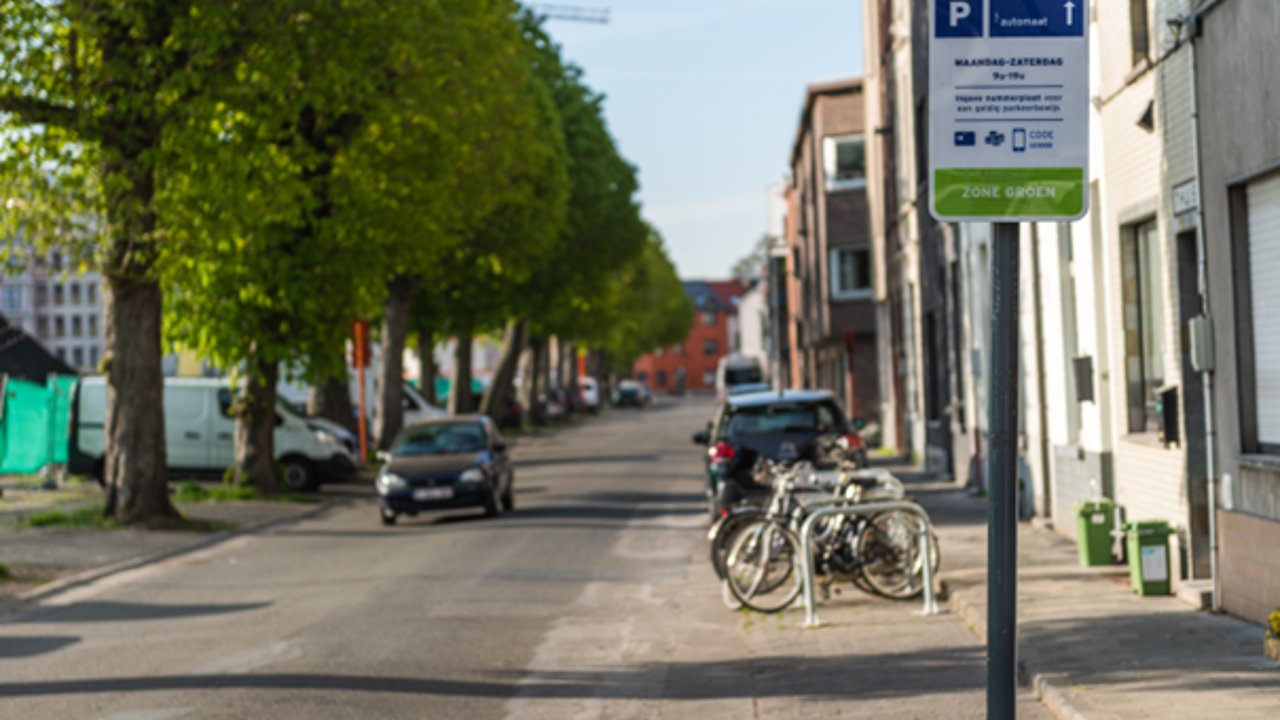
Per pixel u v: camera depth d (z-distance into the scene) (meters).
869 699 7.61
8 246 17.81
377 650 9.74
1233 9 8.75
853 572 11.27
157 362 19.42
